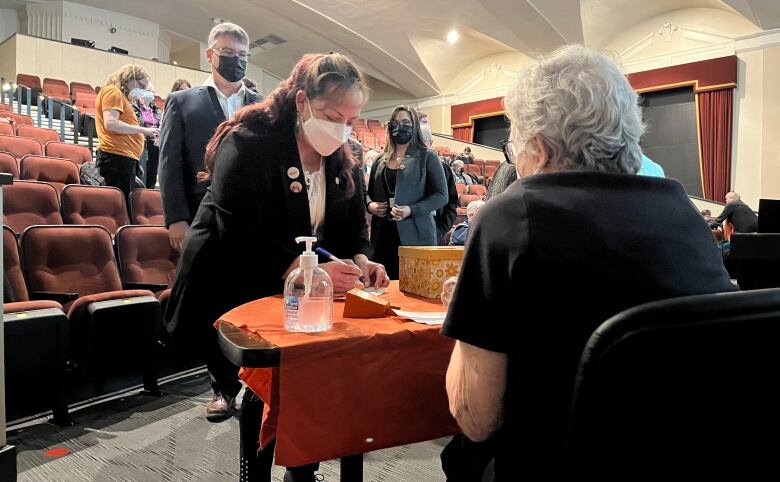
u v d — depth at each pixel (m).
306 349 0.80
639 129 0.74
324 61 1.21
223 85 2.15
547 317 0.62
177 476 1.65
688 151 9.49
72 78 10.33
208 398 2.37
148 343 2.35
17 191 2.79
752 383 0.53
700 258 0.67
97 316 2.10
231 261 1.34
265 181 1.23
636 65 9.97
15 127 5.44
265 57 13.89
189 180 2.04
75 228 2.48
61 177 3.95
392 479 1.72
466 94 12.88
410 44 11.50
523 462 0.64
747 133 8.80
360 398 0.85
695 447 0.53
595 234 0.63
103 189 3.12
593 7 9.35
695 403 0.52
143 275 2.74
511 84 0.82
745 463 0.54
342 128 1.22
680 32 9.46
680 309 0.50
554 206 0.64
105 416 2.12
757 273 1.26
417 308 1.09
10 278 2.19
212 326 1.46
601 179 0.68
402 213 2.42
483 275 0.65
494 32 10.25
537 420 0.63
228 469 1.70
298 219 1.26
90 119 6.36
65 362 2.00
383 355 0.87
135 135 3.59
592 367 0.51
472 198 6.98
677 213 0.69
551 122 0.72
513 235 0.64
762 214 1.45
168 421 2.09
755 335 0.52
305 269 0.92
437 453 1.93
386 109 14.51
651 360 0.50
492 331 0.64
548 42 9.66
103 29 12.52
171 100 2.08
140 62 10.94
